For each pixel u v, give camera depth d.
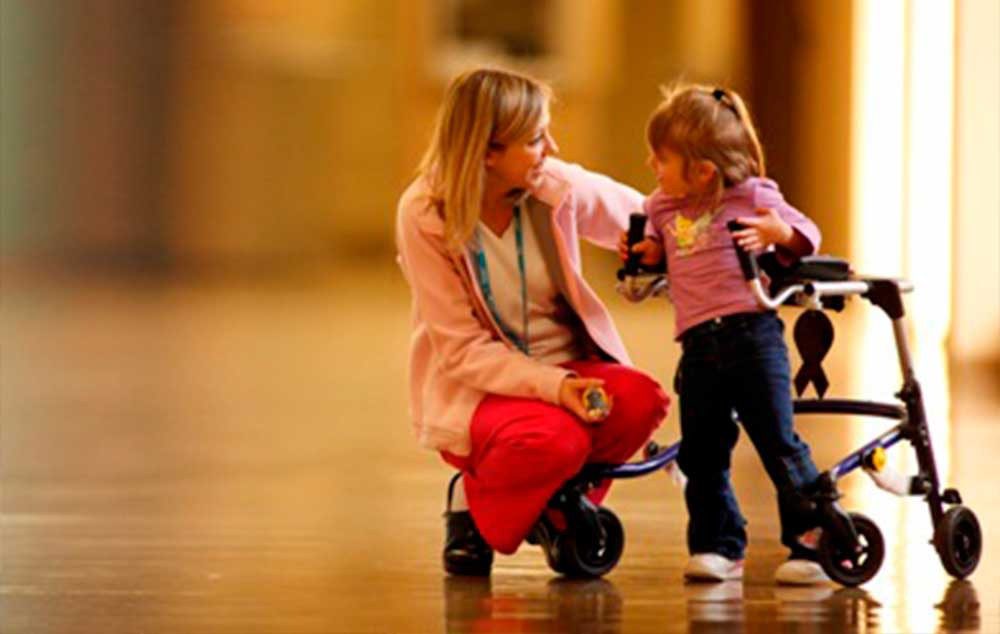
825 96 45.06
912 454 18.42
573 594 11.59
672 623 10.67
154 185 49.28
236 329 33.62
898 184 35.22
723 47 49.69
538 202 12.04
